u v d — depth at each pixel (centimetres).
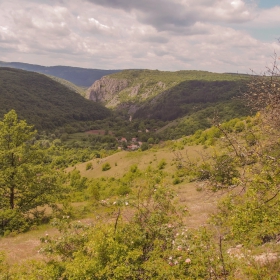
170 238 516
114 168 5353
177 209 609
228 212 537
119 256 479
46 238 584
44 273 511
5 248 1351
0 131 2120
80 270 459
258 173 484
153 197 597
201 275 428
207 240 490
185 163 616
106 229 520
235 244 643
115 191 2802
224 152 564
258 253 596
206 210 1341
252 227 460
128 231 536
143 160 5172
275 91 502
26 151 2192
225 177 552
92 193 2838
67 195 2409
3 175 1970
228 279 411
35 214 2122
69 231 590
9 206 2078
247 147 532
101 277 461
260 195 467
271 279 464
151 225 540
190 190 2105
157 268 447
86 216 1936
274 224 439
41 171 2191
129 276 470
